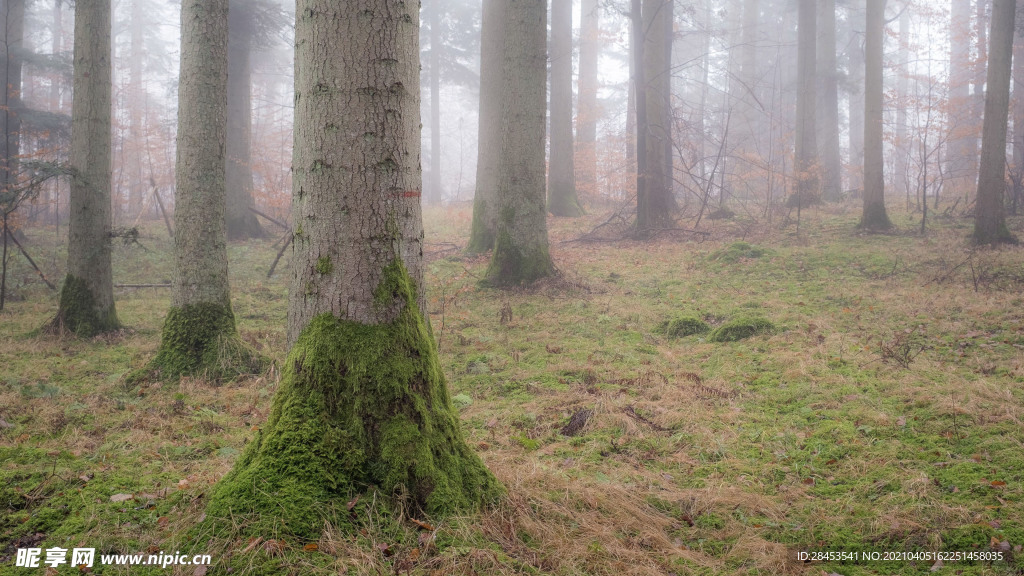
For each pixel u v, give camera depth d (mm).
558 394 6426
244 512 3061
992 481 3938
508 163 12023
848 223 16922
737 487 4277
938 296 9609
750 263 13094
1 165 15523
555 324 9586
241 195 19047
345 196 3432
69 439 4973
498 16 16719
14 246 15062
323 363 3395
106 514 3312
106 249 9438
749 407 5840
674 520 3869
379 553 2982
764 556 3389
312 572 2795
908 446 4688
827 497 4082
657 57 17953
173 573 2787
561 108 21844
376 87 3439
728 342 8172
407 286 3584
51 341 8836
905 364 6613
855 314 9070
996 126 13055
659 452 4977
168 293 12852
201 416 5848
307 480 3191
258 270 14688
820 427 5215
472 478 3574
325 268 3451
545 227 12234
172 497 3496
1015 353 6781
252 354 7559
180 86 7488
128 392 6711
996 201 13141
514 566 3080
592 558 3252
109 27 9469
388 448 3354
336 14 3406
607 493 4027
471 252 15344
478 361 7727
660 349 8133
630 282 12320
